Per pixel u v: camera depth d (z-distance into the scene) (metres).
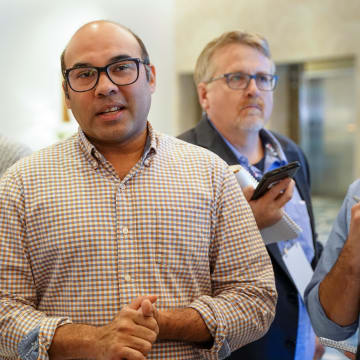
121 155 1.60
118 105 1.52
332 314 1.65
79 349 1.37
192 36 8.14
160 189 1.53
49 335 1.38
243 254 1.58
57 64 6.45
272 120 7.98
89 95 1.52
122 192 1.51
